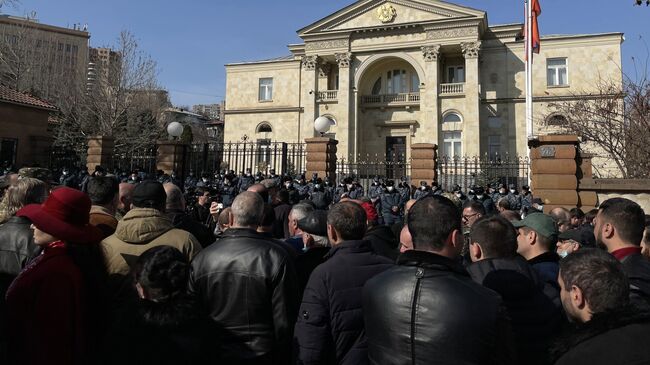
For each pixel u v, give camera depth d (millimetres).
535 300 3078
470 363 2297
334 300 3244
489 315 2357
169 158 20250
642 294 2885
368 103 40781
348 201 3771
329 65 42188
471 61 35812
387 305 2520
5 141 23812
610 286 2117
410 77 40625
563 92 35625
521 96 36375
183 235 3871
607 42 34938
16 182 4145
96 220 4023
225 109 44594
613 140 17656
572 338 1978
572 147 11836
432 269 2543
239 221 3564
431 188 17812
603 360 1790
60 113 35625
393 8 38094
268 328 3307
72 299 2865
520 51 36875
